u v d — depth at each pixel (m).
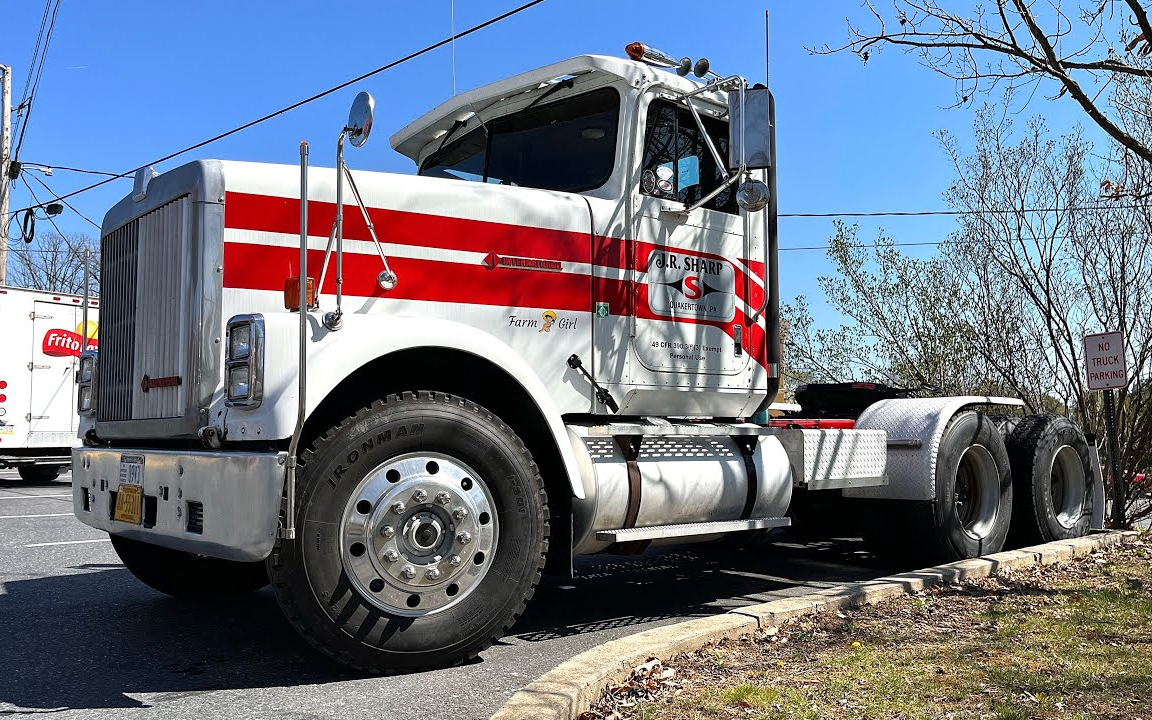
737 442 5.68
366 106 4.00
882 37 7.03
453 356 4.45
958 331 11.44
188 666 4.23
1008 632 4.55
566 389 5.04
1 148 21.91
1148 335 9.20
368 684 3.92
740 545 5.96
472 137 6.01
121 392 4.78
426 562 4.07
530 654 4.49
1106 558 6.85
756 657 4.16
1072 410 10.20
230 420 3.96
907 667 3.96
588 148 5.47
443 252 4.72
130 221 4.79
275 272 4.39
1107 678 3.78
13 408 14.40
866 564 7.40
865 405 7.68
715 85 5.17
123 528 4.48
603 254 5.21
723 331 5.73
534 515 4.35
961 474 7.10
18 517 10.27
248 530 3.70
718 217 5.76
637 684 3.72
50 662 4.30
